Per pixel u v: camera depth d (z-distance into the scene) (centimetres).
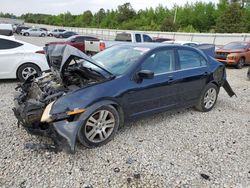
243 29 4953
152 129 447
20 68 729
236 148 394
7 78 728
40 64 746
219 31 5134
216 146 397
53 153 352
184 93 488
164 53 453
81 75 407
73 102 339
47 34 4347
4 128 421
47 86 394
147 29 5669
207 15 6231
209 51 1175
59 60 383
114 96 373
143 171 323
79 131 348
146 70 398
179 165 340
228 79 995
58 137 330
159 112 454
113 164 335
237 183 309
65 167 323
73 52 360
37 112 345
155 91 429
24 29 4356
